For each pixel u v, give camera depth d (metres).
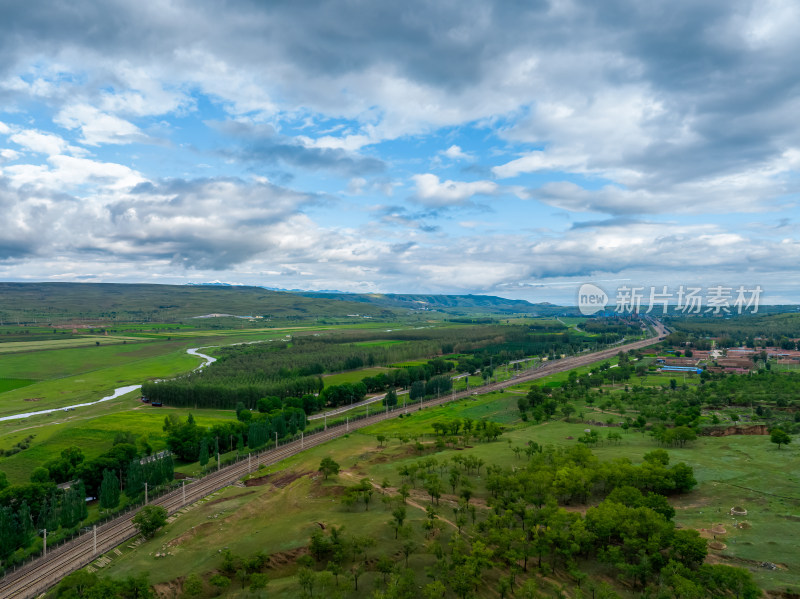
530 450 147.12
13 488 123.00
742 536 92.00
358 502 115.75
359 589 81.44
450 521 103.75
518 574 86.00
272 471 157.62
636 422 187.00
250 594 82.56
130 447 157.88
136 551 103.75
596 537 89.75
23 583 96.00
